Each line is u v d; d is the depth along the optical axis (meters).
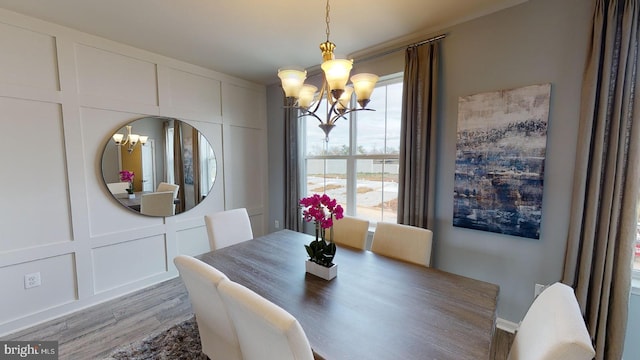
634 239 1.58
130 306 2.51
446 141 2.31
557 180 1.83
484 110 2.07
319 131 3.50
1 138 2.03
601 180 1.65
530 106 1.88
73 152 2.35
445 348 0.98
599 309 1.67
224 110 3.51
